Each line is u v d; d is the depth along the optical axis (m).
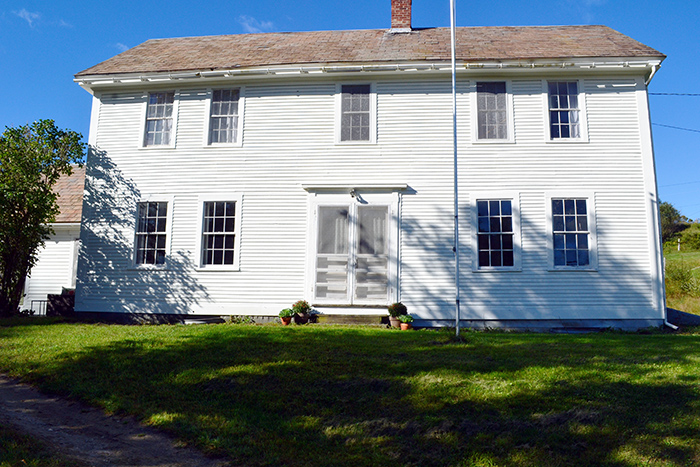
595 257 12.81
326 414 6.03
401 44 15.04
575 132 13.35
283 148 13.78
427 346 9.00
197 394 6.67
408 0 16.50
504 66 13.20
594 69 13.19
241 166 13.83
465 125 13.43
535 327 12.69
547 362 7.79
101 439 5.55
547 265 12.84
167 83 14.23
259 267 13.42
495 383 6.77
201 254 13.66
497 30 16.34
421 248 13.07
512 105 13.43
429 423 5.70
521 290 12.81
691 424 5.59
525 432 5.50
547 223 12.98
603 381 6.82
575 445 5.24
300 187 13.59
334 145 13.64
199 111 14.20
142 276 13.75
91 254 14.02
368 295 13.01
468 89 13.55
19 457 4.86
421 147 13.45
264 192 13.67
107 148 14.35
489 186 13.19
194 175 13.93
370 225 13.28
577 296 12.74
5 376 7.63
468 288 12.90
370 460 5.05
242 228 13.60
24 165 13.37
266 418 5.96
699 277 23.58
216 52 15.46
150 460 5.08
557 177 13.13
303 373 7.21
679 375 7.05
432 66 13.33
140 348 8.72
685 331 12.38
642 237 12.87
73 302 14.62
